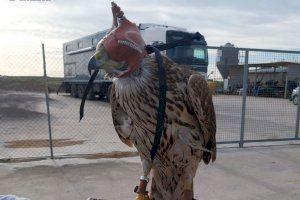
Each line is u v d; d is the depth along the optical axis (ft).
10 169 20.95
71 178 19.31
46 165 21.86
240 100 28.53
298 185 18.84
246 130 39.22
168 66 6.67
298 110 30.68
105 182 18.69
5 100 74.59
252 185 18.70
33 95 82.33
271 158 24.66
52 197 16.60
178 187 7.60
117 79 6.16
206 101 7.07
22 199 9.69
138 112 6.28
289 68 29.96
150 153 7.02
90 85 6.72
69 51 94.94
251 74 29.04
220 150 26.94
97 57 5.89
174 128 6.73
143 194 7.65
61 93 102.06
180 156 7.14
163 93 5.97
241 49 27.40
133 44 5.84
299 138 30.91
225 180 19.40
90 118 50.98
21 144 30.91
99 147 29.12
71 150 27.84
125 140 7.98
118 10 6.03
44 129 40.40
